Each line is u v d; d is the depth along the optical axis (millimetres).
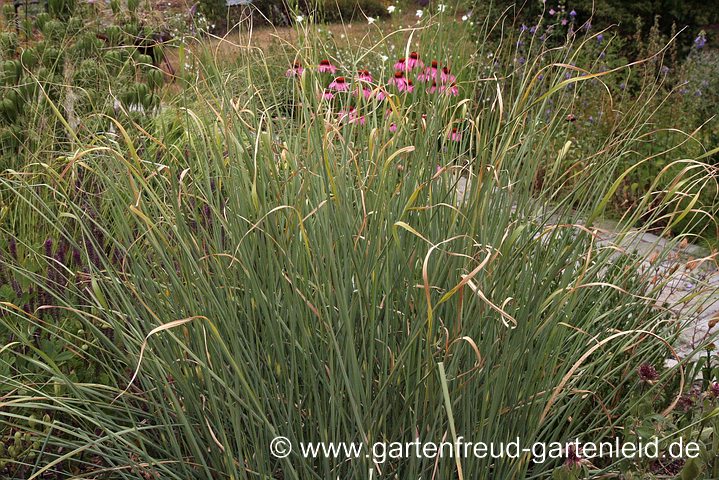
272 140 2803
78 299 3193
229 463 2238
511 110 2900
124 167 2760
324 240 2373
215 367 2461
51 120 4582
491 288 2311
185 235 2543
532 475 2629
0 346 2938
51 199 3916
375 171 2451
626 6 10906
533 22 10438
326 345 2391
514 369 2365
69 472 2723
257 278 2430
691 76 8539
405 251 2465
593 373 2932
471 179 2539
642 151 7508
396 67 3611
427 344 2150
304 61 2764
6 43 5070
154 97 5020
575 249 2836
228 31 2973
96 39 5234
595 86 8266
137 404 2828
